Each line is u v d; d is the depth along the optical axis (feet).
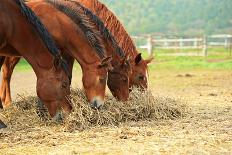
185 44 190.39
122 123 41.34
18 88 71.36
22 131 38.70
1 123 38.81
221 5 510.17
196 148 32.35
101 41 41.93
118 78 45.29
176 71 107.96
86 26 41.65
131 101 44.39
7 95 51.08
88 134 37.09
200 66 118.93
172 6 516.32
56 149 32.91
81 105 40.93
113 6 406.82
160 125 40.70
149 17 461.78
